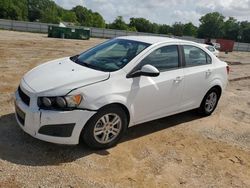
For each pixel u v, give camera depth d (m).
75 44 26.33
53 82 4.30
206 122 6.36
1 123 5.19
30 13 103.88
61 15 116.44
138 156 4.62
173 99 5.48
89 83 4.32
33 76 4.69
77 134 4.23
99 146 4.55
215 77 6.33
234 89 10.21
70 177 3.87
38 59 13.45
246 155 5.11
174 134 5.56
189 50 5.85
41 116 4.05
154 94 5.05
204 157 4.86
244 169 4.65
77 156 4.37
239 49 55.91
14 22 46.94
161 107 5.31
